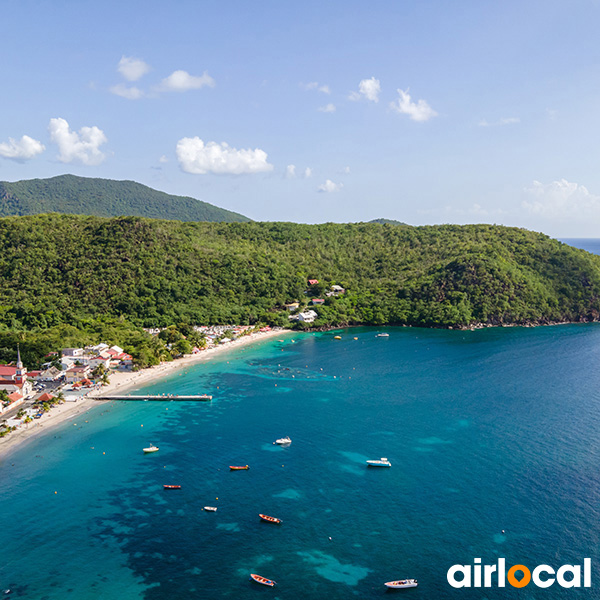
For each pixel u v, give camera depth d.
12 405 180.62
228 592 90.00
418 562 96.25
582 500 115.31
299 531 106.50
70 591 91.12
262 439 153.50
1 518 113.75
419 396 191.00
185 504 118.25
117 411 180.50
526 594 87.56
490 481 124.38
